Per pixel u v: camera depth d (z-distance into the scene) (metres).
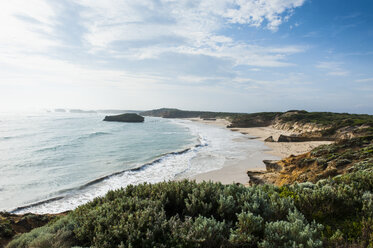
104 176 19.77
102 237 3.72
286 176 14.73
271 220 4.56
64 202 14.18
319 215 5.01
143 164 24.42
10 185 17.42
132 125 96.38
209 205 4.76
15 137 45.41
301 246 3.28
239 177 19.36
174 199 5.38
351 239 3.81
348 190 5.60
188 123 128.12
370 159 11.62
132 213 4.56
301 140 43.25
